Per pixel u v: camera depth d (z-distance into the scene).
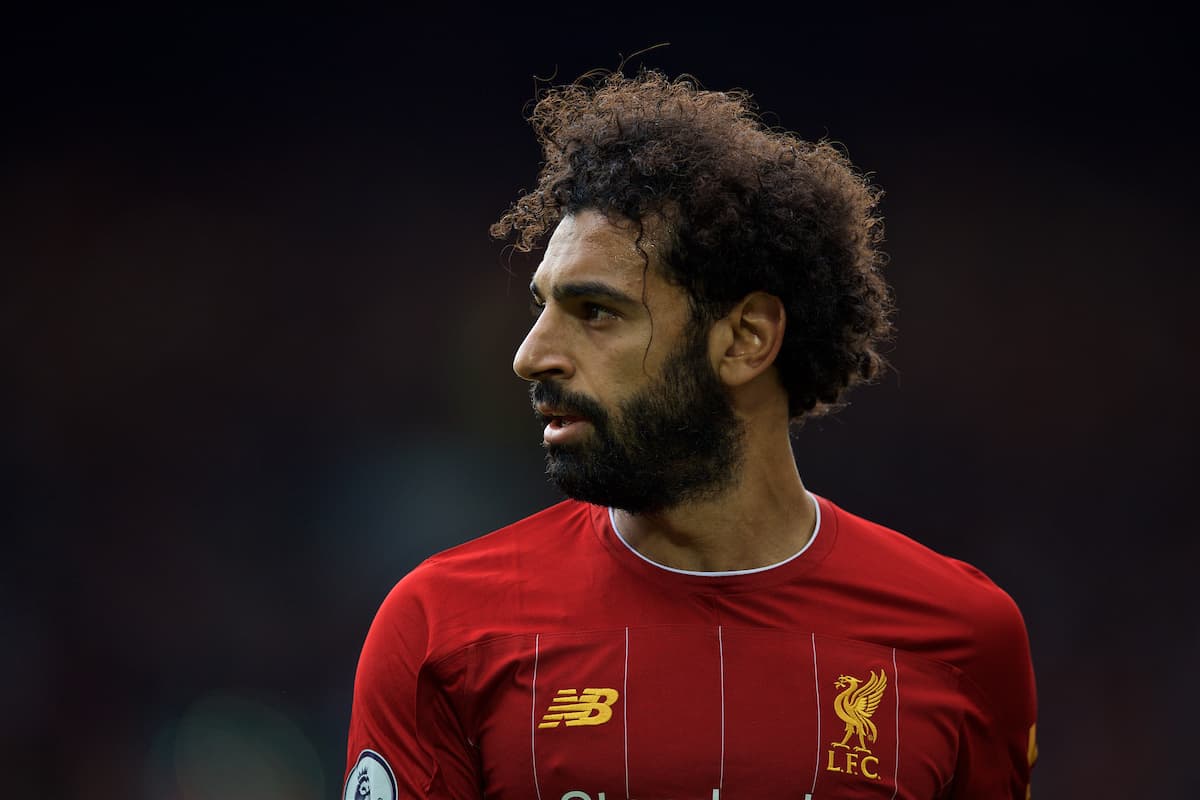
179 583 45.62
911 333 48.31
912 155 49.16
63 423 47.31
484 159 50.47
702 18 48.94
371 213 50.31
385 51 49.97
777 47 48.91
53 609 44.16
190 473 47.50
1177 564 45.34
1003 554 46.25
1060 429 47.50
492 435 48.81
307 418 48.75
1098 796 39.72
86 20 49.22
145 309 48.75
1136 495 46.56
